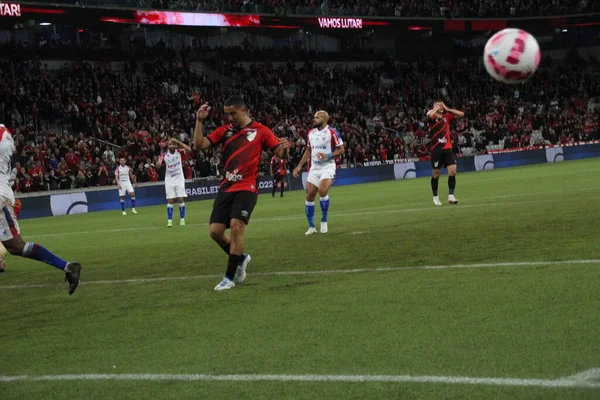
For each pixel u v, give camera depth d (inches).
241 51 3002.0
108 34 2849.4
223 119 2536.9
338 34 3339.1
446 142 1035.9
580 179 1419.8
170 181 1105.4
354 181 2257.6
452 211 920.3
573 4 3619.6
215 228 500.7
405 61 3467.0
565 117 3191.4
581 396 235.3
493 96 3304.6
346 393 254.5
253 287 486.0
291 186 2156.7
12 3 2326.5
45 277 629.3
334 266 551.2
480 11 3400.6
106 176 1927.9
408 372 272.2
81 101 2336.4
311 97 2906.0
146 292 503.2
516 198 1049.5
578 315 335.9
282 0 3038.9
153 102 2470.5
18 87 2250.2
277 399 254.1
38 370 315.9
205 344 339.9
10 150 477.1
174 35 3004.4
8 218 469.4
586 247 531.5
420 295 411.5
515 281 428.5
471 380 257.6
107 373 302.4
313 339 332.8
